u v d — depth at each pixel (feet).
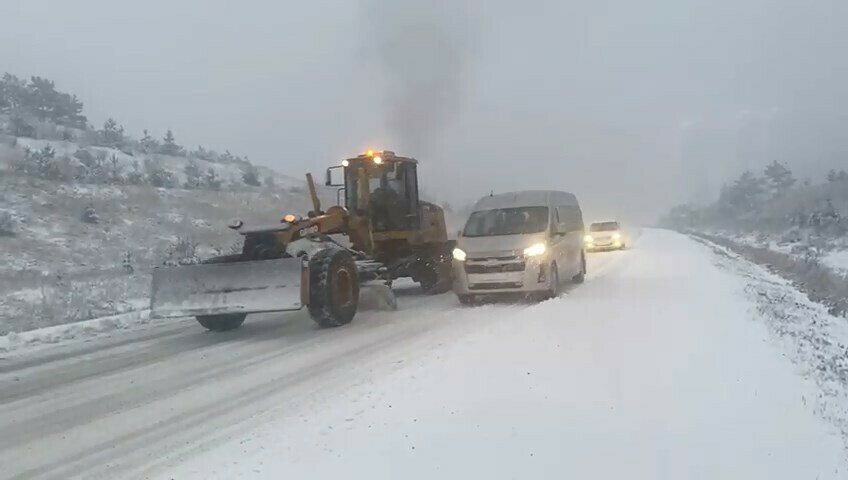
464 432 17.24
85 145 138.31
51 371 26.99
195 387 23.81
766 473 14.93
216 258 36.50
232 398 22.09
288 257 34.63
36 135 134.21
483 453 15.85
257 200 117.80
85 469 16.38
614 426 17.56
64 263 65.16
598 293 44.06
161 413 20.74
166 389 23.68
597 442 16.48
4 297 46.09
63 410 21.44
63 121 164.25
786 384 21.50
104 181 104.53
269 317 40.65
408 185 48.29
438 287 50.37
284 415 19.76
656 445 16.35
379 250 46.03
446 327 33.71
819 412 18.95
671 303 38.04
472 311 39.42
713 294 42.09
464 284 42.16
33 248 68.23
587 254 90.58
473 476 14.64
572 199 53.26
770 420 18.20
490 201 47.60
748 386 21.11
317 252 35.37
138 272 60.95
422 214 50.19
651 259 75.56
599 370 22.82
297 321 38.45
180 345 32.14
